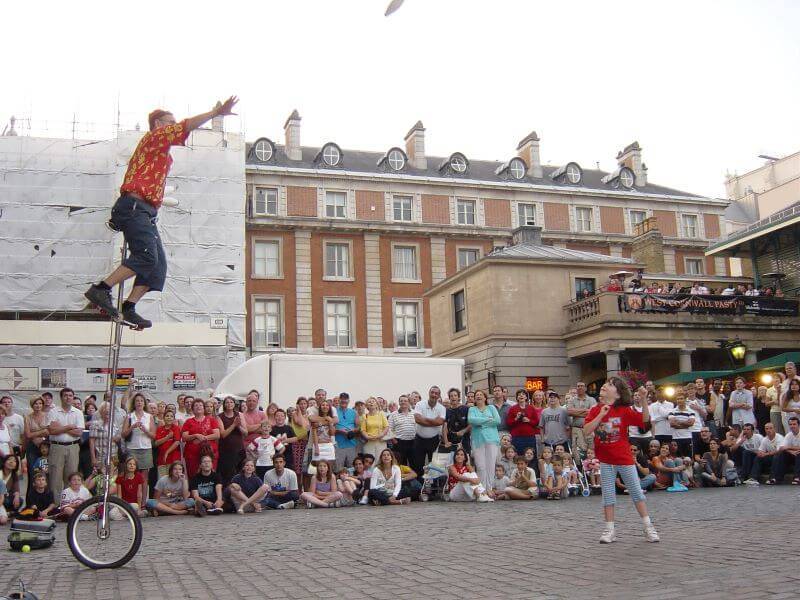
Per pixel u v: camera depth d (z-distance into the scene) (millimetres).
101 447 13047
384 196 46062
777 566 5980
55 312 29062
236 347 30641
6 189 29297
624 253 49562
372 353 43625
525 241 34969
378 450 15180
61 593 5992
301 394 18422
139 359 25234
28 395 24297
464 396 19766
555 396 15461
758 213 58344
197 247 30938
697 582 5512
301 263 43344
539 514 11148
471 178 49188
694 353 31219
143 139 6055
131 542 7305
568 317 29953
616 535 8359
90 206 30062
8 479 12289
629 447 7879
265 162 45438
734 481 16125
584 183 52625
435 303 34438
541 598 5234
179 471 12945
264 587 6008
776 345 30000
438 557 7250
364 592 5688
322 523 10914
